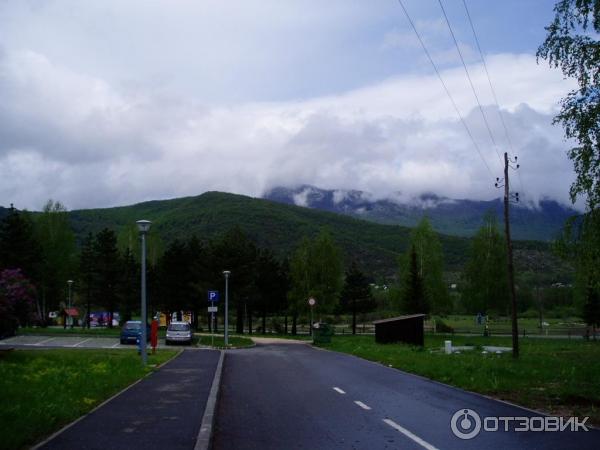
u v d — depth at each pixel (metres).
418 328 43.16
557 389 16.45
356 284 77.88
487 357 29.38
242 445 9.47
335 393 16.16
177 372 21.06
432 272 74.62
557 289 110.12
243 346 43.88
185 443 9.20
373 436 10.15
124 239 87.75
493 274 78.94
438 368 21.88
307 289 74.56
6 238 59.03
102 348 36.16
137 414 11.93
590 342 50.53
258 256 80.31
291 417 12.16
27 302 22.78
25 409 11.16
